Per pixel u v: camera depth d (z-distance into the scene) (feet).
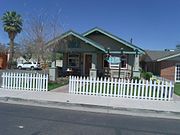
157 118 30.25
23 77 46.57
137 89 41.73
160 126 26.08
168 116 31.76
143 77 72.43
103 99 39.09
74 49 70.03
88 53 75.87
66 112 30.89
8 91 43.75
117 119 28.35
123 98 40.78
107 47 75.00
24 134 20.92
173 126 26.37
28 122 24.81
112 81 42.06
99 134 21.88
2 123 24.09
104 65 77.92
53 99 37.60
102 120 27.37
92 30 75.56
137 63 72.02
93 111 32.45
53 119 26.61
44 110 31.50
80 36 66.64
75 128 23.43
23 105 34.58
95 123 25.77
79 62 79.97
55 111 31.22
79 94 42.93
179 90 57.00
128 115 31.14
